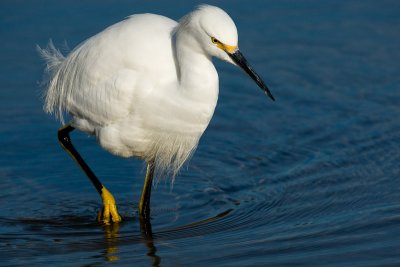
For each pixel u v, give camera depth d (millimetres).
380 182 12398
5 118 15156
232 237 10617
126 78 10523
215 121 15141
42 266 9805
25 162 13695
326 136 14367
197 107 10547
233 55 10000
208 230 10992
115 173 13430
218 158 13781
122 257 10086
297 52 17547
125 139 11062
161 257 10047
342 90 16062
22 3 19297
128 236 10898
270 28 18547
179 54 10383
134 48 10547
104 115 10906
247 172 13242
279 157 13734
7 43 17625
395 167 12953
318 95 15906
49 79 12219
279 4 19797
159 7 18844
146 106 10633
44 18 18531
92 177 11836
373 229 10555
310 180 12711
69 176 13258
